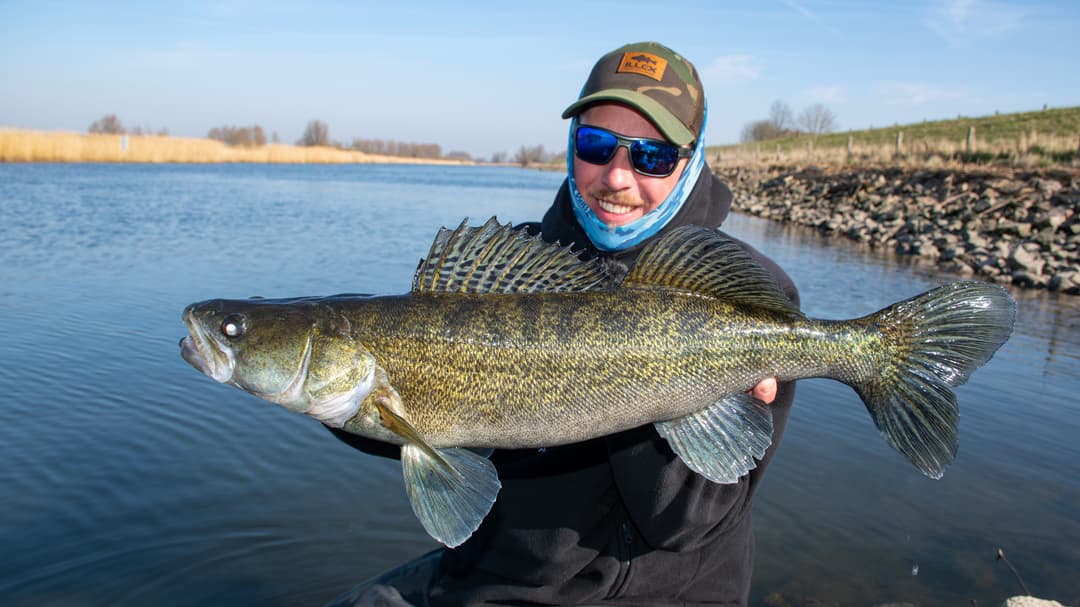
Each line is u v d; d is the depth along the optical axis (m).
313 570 1.37
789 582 1.37
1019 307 3.63
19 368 2.27
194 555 1.38
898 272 4.55
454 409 0.89
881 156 11.14
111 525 1.46
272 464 1.73
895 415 0.90
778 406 0.93
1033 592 1.33
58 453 1.73
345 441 0.99
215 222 6.54
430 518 0.86
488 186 15.79
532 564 0.92
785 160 14.64
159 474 1.66
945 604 1.30
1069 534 1.51
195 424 1.91
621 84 0.96
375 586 1.04
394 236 5.86
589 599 0.92
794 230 7.29
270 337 0.90
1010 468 1.78
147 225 6.13
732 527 0.93
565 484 0.92
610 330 0.89
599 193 0.97
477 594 0.94
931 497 1.65
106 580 1.31
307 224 6.61
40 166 15.90
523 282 0.92
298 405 0.90
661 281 0.91
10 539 1.41
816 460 1.83
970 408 2.14
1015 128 14.15
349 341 0.90
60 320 2.84
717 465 0.86
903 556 1.44
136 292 3.39
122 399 2.06
